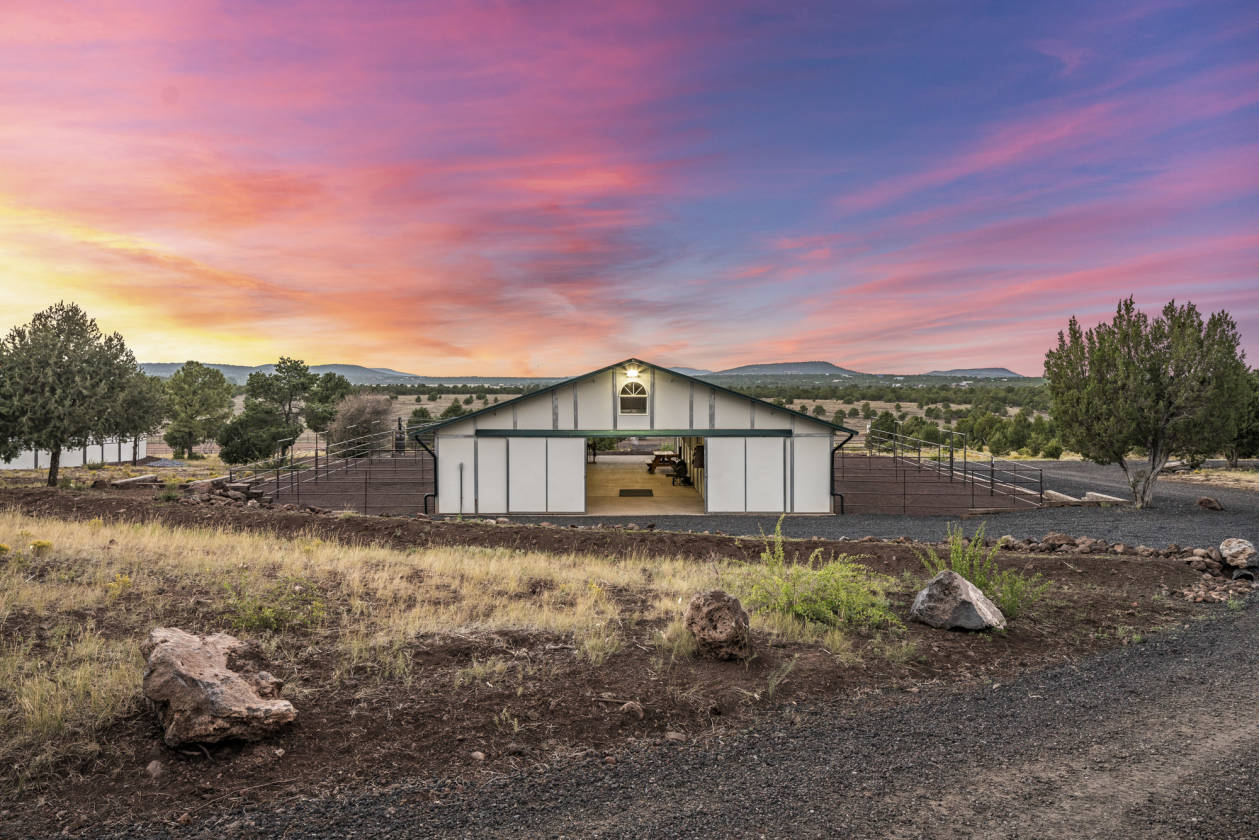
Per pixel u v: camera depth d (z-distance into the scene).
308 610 7.71
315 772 4.52
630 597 9.47
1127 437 22.58
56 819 3.89
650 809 4.26
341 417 43.34
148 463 47.97
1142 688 6.64
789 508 23.75
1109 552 14.26
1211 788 4.62
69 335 25.17
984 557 12.59
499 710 5.49
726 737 5.31
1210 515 21.14
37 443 23.36
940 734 5.47
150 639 5.54
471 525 15.63
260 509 17.05
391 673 6.05
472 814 4.15
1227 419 21.69
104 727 4.80
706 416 23.91
